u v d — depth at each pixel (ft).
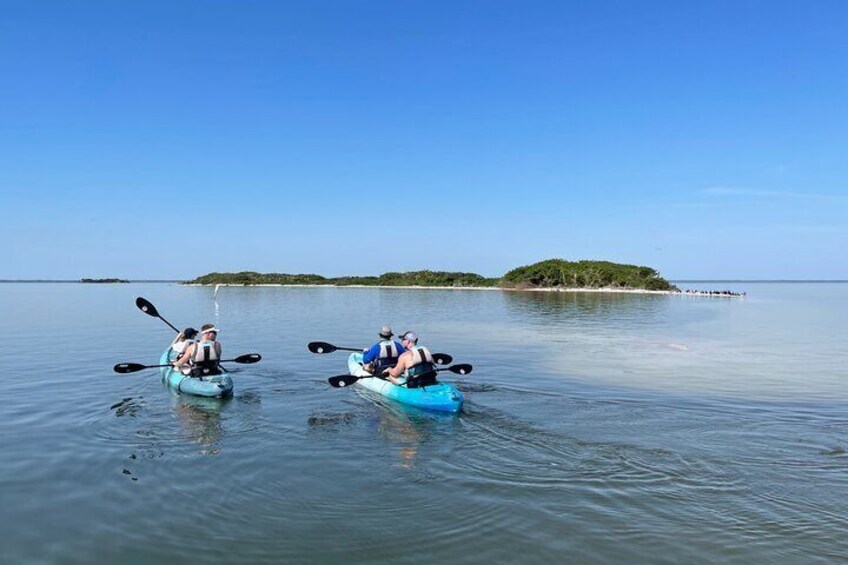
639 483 24.62
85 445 29.66
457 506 22.53
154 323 97.40
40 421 34.12
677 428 32.63
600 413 36.06
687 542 19.72
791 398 40.40
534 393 41.96
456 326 94.12
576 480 25.00
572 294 240.32
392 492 23.85
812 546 19.43
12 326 91.71
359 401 39.32
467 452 28.68
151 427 33.04
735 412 36.32
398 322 100.37
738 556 18.85
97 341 71.77
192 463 27.17
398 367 40.11
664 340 75.36
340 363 54.65
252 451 28.91
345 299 191.21
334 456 28.22
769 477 25.18
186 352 43.50
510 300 185.37
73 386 43.86
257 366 52.95
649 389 43.50
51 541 19.84
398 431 32.30
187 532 20.49
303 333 81.87
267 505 22.65
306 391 42.52
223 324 95.55
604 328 91.09
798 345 70.74
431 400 36.68
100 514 21.81
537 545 19.60
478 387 44.14
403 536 20.22
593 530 20.57
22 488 24.12
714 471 25.90
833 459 27.40
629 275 286.05
